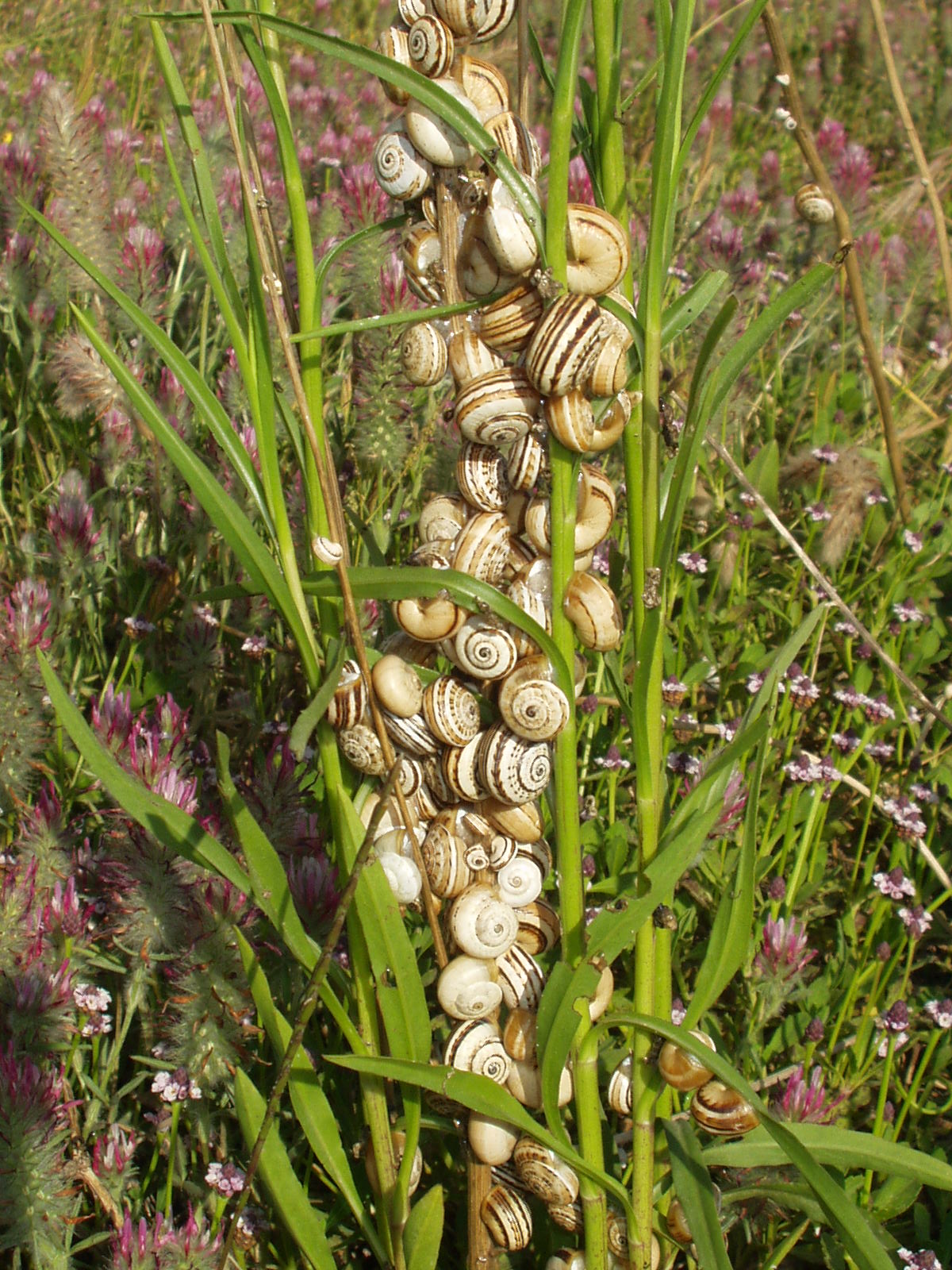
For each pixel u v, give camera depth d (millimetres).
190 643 657
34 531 709
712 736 731
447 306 346
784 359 1045
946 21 2072
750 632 826
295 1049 363
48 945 494
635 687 369
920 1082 595
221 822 518
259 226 340
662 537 359
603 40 355
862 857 729
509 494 370
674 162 350
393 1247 399
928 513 906
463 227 358
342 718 372
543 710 353
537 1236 459
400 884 374
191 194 878
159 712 565
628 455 365
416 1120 388
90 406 701
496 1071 378
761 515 849
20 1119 436
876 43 2025
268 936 524
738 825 584
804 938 557
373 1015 395
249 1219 469
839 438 1017
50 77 1271
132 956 497
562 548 354
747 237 1146
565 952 375
